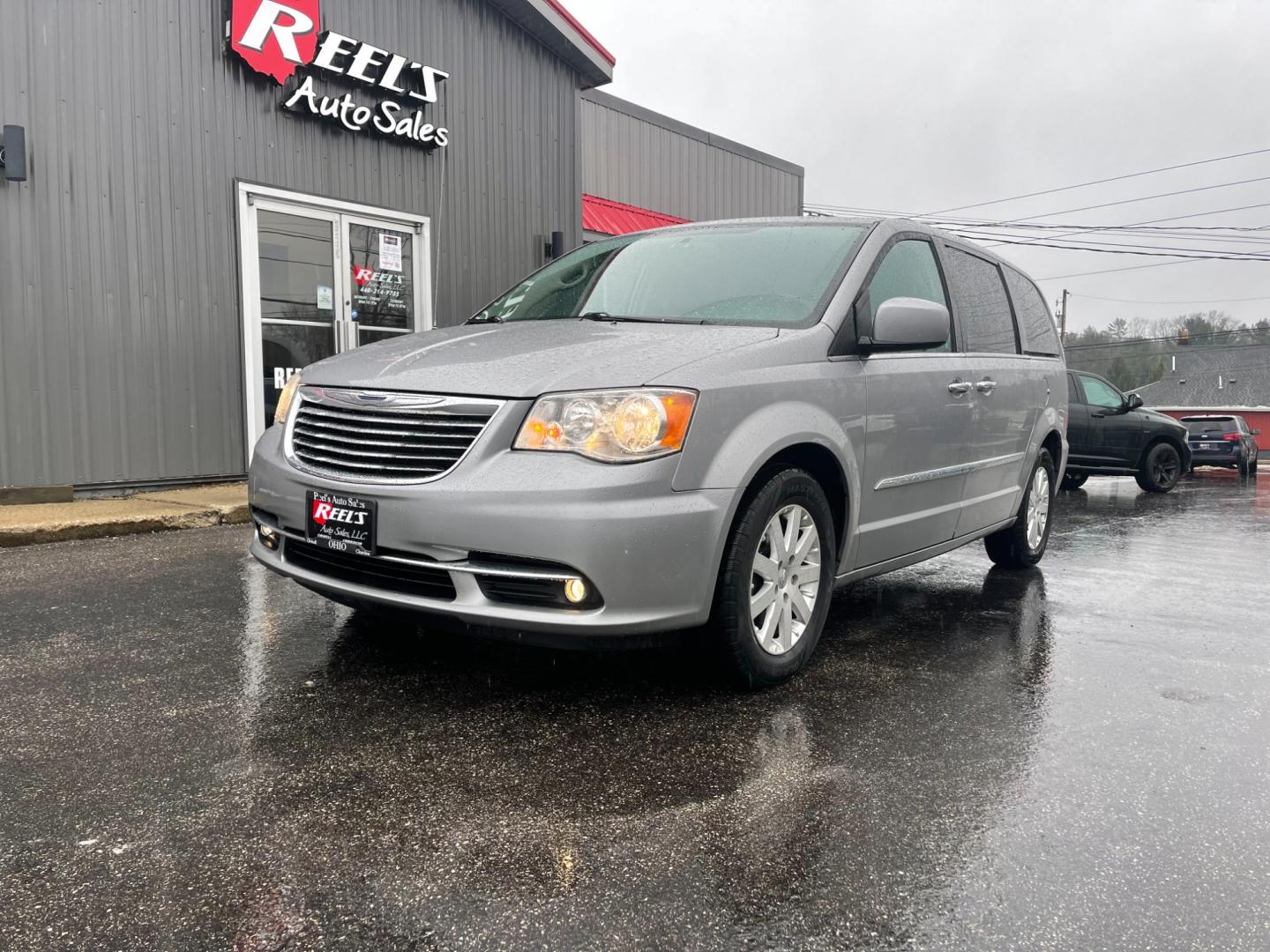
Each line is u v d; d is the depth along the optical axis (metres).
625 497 2.65
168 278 7.32
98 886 1.86
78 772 2.40
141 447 7.22
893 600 4.69
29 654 3.40
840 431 3.29
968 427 4.26
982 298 4.74
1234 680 3.39
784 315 3.45
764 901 1.86
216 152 7.58
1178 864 2.04
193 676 3.17
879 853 2.06
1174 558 6.25
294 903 1.82
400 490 2.77
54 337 6.74
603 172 14.75
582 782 2.39
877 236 3.85
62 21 6.68
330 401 3.10
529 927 1.75
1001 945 1.72
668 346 3.02
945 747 2.69
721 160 17.19
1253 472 19.95
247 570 4.86
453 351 3.18
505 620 2.67
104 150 6.92
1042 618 4.34
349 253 8.72
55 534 5.62
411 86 8.98
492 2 9.84
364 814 2.19
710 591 2.82
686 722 2.84
